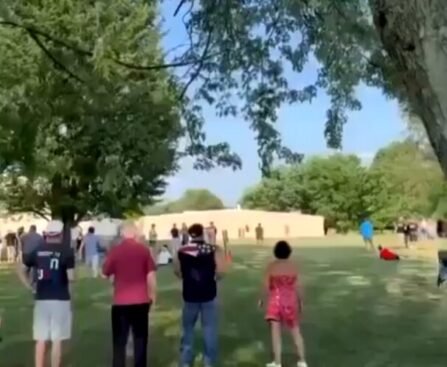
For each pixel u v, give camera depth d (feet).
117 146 33.17
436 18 8.57
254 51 28.19
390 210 263.08
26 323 44.57
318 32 27.14
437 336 39.11
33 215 166.09
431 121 8.73
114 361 27.61
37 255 27.84
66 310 28.04
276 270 30.71
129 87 32.27
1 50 35.53
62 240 28.22
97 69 31.86
